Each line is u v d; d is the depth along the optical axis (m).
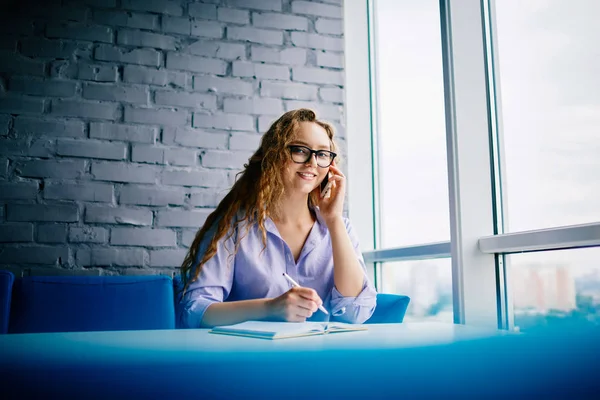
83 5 2.21
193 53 2.31
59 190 2.10
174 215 2.21
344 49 2.52
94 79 2.19
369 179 2.49
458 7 1.64
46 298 1.57
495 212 1.59
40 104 2.12
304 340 0.77
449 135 1.60
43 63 2.14
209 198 2.25
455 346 0.67
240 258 1.49
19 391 0.42
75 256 2.09
